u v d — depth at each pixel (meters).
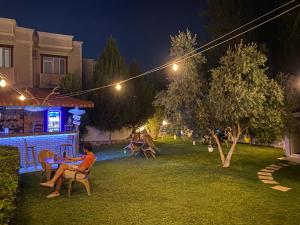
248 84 11.02
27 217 6.77
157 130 24.92
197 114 11.87
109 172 11.54
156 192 8.69
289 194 8.50
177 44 12.11
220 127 12.27
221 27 19.97
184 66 11.95
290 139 14.55
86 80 23.80
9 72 19.09
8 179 5.59
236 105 10.59
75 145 15.49
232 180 10.12
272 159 14.59
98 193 8.61
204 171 11.64
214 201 7.84
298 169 12.22
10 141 12.74
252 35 19.12
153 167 12.52
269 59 18.70
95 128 21.86
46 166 9.31
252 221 6.50
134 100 22.36
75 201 7.89
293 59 17.53
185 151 17.34
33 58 20.66
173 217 6.72
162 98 12.33
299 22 16.55
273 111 11.20
